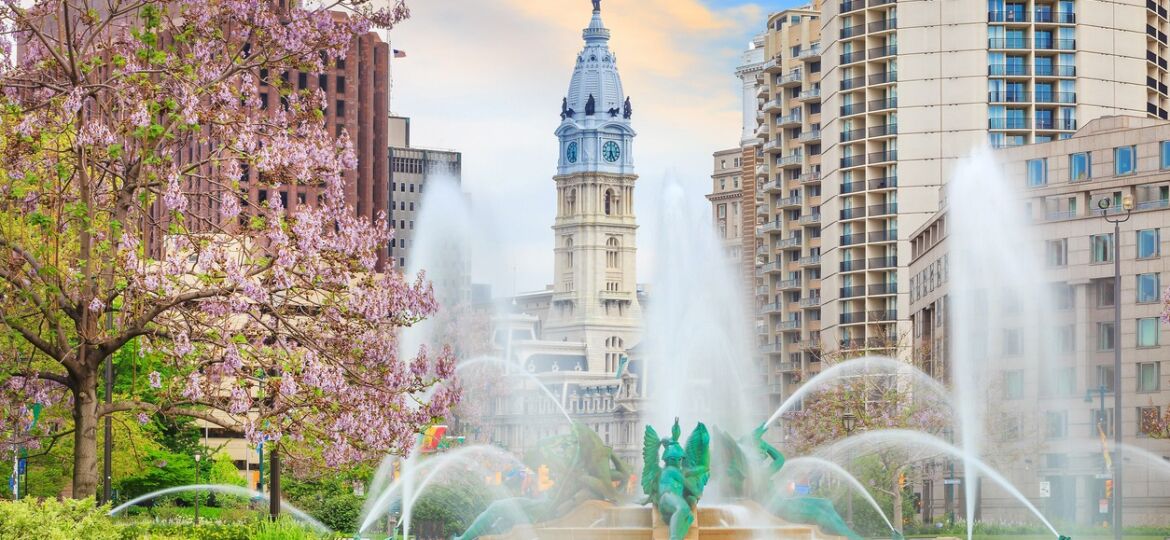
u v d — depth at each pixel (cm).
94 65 5116
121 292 4981
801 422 13462
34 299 4975
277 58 5303
